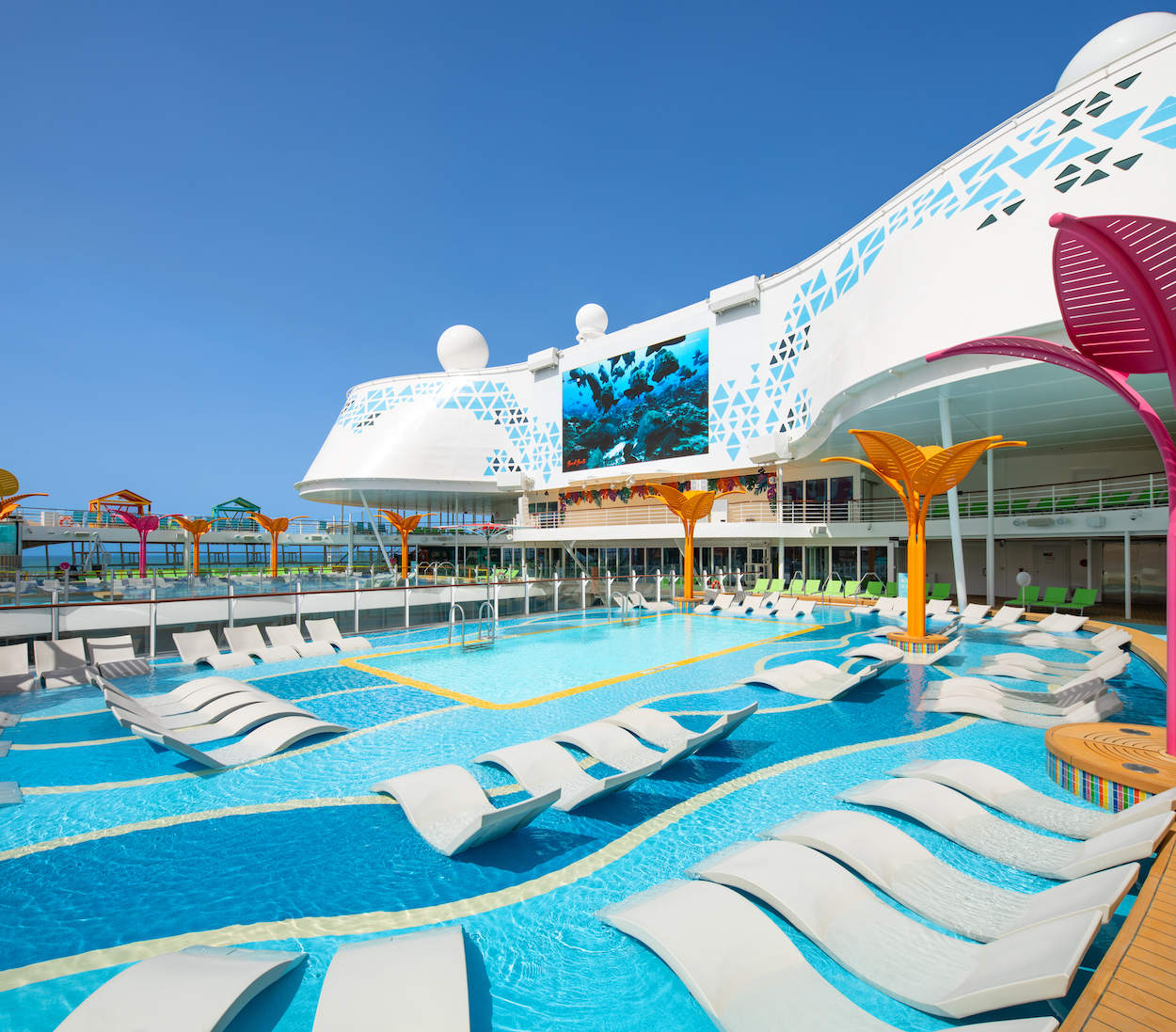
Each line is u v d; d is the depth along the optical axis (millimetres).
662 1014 3014
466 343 49438
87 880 4285
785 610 19125
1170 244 3969
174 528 40000
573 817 5258
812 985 2887
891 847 4168
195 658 11859
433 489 40531
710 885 3605
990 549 18484
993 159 15109
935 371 14688
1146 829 3738
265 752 6801
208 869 4422
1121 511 16906
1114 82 13070
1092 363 5340
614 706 8883
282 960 3047
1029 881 4059
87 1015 2496
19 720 8180
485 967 3367
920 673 10891
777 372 28797
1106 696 7691
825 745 7074
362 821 5184
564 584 19734
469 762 6602
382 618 15680
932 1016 2830
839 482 27344
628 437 35812
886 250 18328
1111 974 2436
